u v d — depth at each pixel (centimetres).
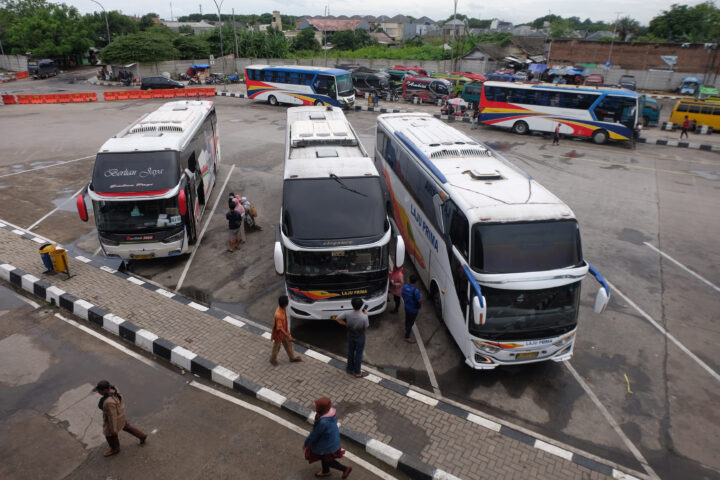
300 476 648
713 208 1688
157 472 647
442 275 947
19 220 1481
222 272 1212
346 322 794
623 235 1460
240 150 2333
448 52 6241
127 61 5075
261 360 873
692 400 809
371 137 2638
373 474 657
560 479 643
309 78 3394
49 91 4412
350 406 764
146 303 1043
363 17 14762
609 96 2539
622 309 1073
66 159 2141
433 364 894
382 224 952
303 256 902
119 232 1157
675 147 2645
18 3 7825
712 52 5109
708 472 669
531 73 5291
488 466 659
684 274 1229
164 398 791
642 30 8538
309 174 1003
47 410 752
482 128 3066
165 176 1173
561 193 1830
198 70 5181
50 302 1066
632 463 683
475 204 820
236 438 711
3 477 631
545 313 790
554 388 835
